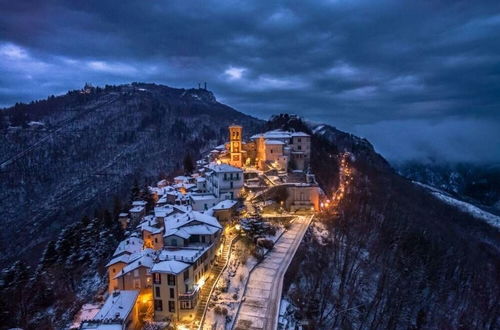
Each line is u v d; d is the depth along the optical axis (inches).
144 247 3221.0
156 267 2223.2
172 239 2645.2
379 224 4057.6
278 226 3489.2
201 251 2513.5
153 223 3457.2
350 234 3634.4
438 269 3518.7
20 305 2945.4
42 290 3075.8
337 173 5383.9
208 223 2883.9
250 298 2372.0
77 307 2817.4
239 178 4001.0
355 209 4269.2
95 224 4069.9
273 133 5477.4
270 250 3021.7
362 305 2691.9
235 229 3299.7
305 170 4916.3
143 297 2397.9
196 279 2391.7
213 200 3887.8
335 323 2444.6
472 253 4475.9
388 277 3053.6
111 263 2768.2
